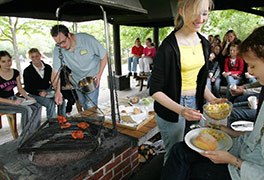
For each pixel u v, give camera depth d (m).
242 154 1.09
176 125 1.41
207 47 1.39
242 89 2.75
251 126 1.70
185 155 1.21
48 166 1.33
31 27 5.88
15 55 5.56
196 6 1.12
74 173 1.27
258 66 0.87
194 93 1.41
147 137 1.84
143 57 5.92
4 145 1.56
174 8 2.88
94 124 1.71
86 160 1.39
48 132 1.57
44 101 3.04
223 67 3.89
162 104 1.30
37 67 3.10
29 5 2.19
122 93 5.15
